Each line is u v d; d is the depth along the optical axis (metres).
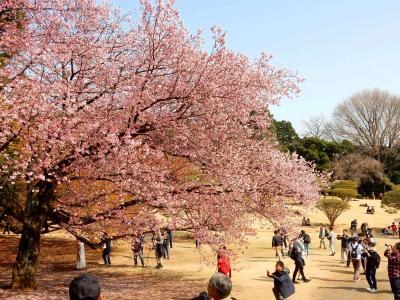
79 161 11.59
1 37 12.20
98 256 24.81
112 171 12.24
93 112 12.27
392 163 73.06
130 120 12.40
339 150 70.31
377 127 74.31
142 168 12.24
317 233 37.62
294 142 68.44
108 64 12.76
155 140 13.38
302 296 13.98
